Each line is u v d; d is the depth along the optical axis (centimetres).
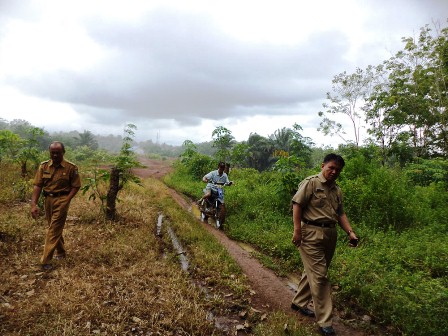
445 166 1202
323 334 343
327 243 363
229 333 342
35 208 465
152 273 457
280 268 533
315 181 365
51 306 351
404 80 1800
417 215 718
